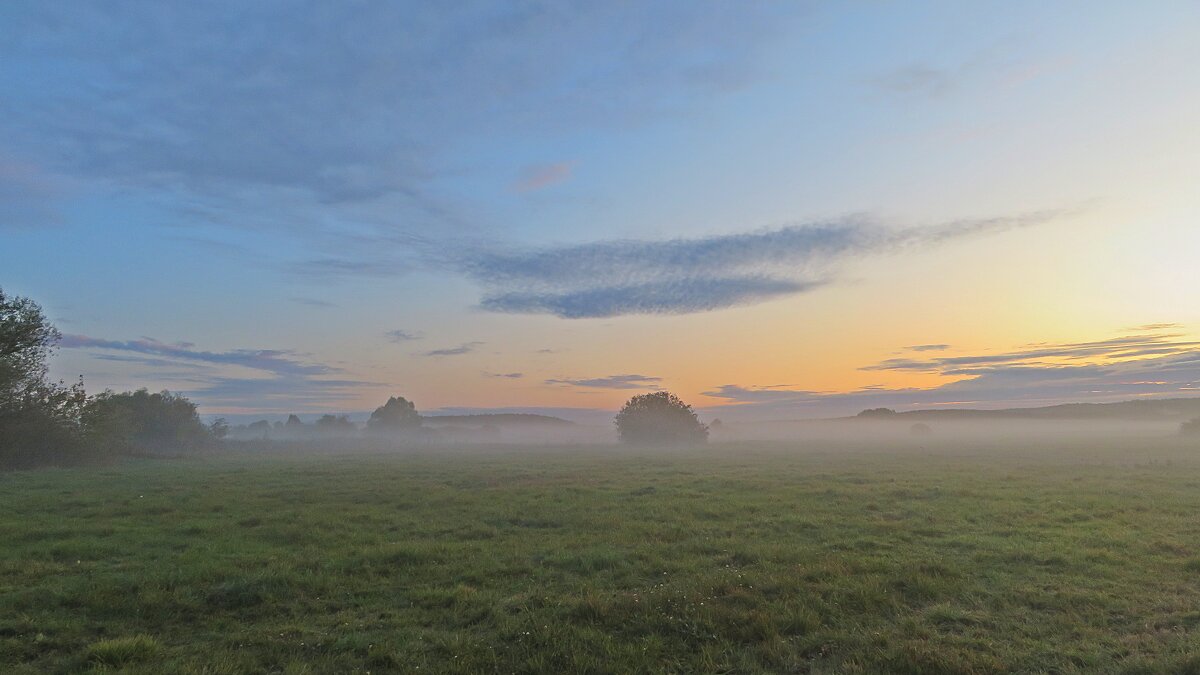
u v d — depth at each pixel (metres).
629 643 8.27
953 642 8.29
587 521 18.38
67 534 16.16
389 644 8.40
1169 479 28.19
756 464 41.97
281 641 8.60
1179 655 7.63
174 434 69.94
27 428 39.53
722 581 10.91
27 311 39.78
